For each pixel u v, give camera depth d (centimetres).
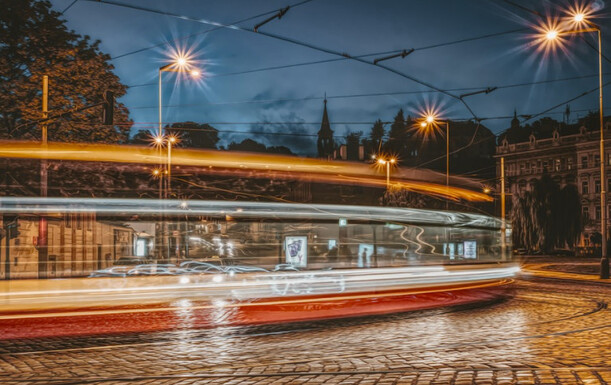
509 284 2198
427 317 1269
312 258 2017
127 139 2852
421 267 1870
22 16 2405
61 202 2259
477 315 1303
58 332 1085
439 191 4406
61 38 2527
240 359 813
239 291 1702
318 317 1284
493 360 765
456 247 2075
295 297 1691
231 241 2377
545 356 794
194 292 1667
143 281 1725
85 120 2648
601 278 2773
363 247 1956
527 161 10119
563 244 6662
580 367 704
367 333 1041
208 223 2562
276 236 2133
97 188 2744
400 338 979
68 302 1523
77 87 2617
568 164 9438
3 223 2086
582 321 1192
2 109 2434
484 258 2169
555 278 2889
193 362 796
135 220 2670
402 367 728
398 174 8444
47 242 2184
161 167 2905
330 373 697
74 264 2478
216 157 3294
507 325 1131
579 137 9275
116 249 2700
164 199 2669
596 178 9006
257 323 1192
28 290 1465
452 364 741
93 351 888
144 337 1019
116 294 1566
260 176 3456
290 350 880
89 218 2591
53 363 797
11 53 2462
